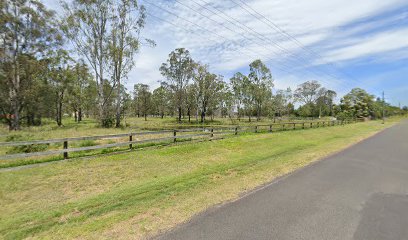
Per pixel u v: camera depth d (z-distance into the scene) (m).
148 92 75.69
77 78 42.31
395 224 4.42
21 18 26.66
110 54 27.27
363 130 30.48
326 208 5.17
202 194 6.11
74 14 25.39
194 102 54.00
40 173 7.91
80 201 5.70
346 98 79.31
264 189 6.50
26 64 26.72
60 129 25.92
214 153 12.61
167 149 12.42
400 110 119.19
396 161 10.36
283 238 3.92
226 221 4.54
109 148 12.23
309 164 9.74
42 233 4.17
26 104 31.56
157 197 5.91
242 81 59.94
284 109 75.44
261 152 12.95
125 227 4.34
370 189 6.50
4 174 7.57
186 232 4.13
